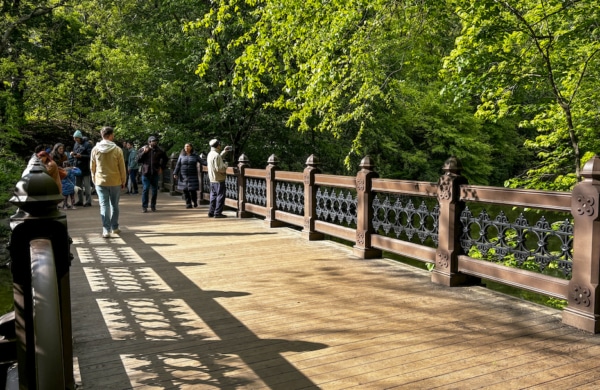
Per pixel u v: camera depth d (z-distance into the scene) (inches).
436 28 371.6
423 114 843.4
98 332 162.9
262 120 762.8
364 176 267.6
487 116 348.2
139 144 778.2
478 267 203.6
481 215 203.3
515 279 187.3
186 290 211.2
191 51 724.7
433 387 122.8
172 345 151.4
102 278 231.6
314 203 325.4
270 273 239.5
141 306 189.9
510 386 123.2
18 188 77.4
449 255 213.9
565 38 303.6
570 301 167.2
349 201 287.4
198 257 276.1
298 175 343.3
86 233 359.6
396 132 805.2
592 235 158.9
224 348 148.6
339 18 337.7
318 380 127.0
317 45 350.6
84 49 844.0
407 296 200.5
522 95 341.4
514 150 949.8
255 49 354.0
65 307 83.3
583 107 344.5
